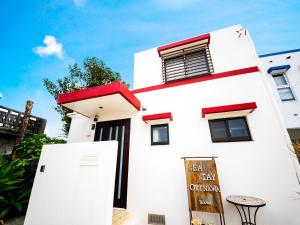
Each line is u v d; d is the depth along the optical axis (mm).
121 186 3850
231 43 4477
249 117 3432
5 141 7102
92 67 10141
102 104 4023
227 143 3381
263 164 3033
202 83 4156
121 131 4469
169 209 3281
